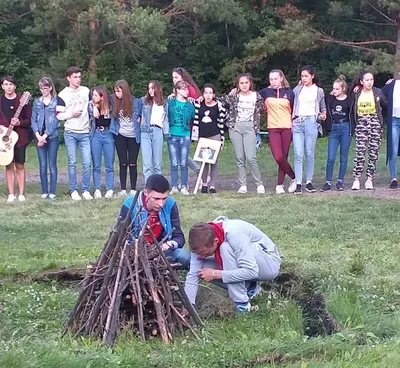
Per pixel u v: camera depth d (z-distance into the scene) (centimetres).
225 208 1123
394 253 788
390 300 607
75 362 444
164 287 515
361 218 1012
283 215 1055
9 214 1138
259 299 615
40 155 1267
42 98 1254
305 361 446
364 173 1580
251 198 1202
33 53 2817
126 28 2323
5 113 1249
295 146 1234
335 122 1259
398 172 1602
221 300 589
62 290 664
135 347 485
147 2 2770
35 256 830
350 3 2595
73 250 859
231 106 1260
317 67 2819
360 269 707
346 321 536
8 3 2441
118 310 502
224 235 571
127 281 507
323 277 667
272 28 2656
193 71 2853
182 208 1129
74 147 1252
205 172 1331
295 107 1235
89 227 1024
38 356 450
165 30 2502
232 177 1636
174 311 515
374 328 523
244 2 2762
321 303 587
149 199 558
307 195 1208
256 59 2600
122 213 567
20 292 652
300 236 916
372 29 2712
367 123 1254
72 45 2450
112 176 1277
